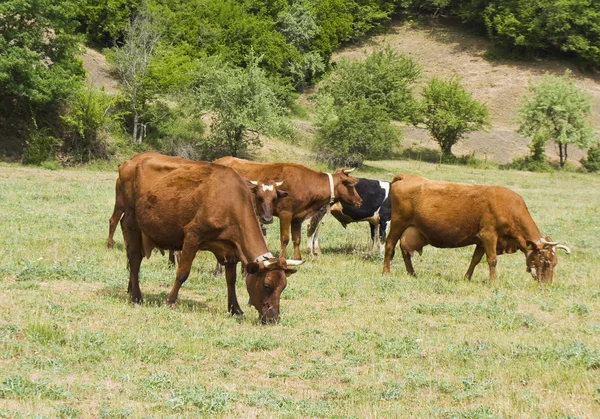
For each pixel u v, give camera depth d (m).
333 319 12.56
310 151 57.31
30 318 10.91
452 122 59.16
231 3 71.75
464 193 16.41
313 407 8.41
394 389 9.02
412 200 16.72
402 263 19.28
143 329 10.96
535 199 38.16
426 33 89.25
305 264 17.91
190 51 62.44
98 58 60.00
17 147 44.84
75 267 14.90
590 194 42.75
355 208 19.89
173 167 12.42
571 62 83.50
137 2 64.00
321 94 62.12
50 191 30.14
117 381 8.94
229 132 50.66
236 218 11.97
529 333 12.06
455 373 9.89
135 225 12.90
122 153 47.69
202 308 12.70
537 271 16.28
